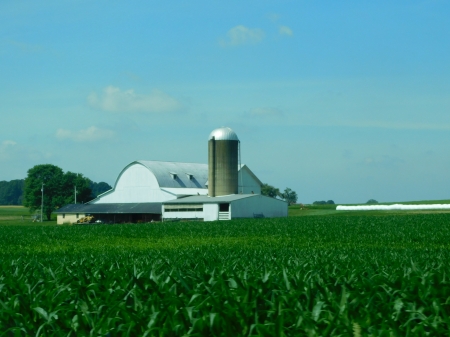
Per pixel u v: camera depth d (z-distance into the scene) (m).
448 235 39.50
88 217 110.00
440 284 11.52
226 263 17.06
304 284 11.41
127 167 114.56
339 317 8.98
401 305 9.62
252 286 10.75
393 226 52.00
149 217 109.38
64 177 161.00
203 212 98.94
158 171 113.50
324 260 18.19
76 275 13.84
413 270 13.66
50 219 161.12
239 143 106.75
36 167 159.62
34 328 9.37
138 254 25.00
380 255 21.69
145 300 10.84
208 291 10.60
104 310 9.84
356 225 55.38
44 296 11.47
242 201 98.19
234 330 8.99
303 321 8.73
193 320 9.03
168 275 12.64
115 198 115.56
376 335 8.30
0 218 157.88
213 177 105.06
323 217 83.94
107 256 23.03
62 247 33.44
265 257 20.61
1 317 9.46
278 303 9.73
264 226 57.56
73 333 8.75
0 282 13.15
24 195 159.25
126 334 8.40
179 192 110.62
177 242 37.00
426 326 8.80
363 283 11.54
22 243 38.31
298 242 35.41
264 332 8.21
